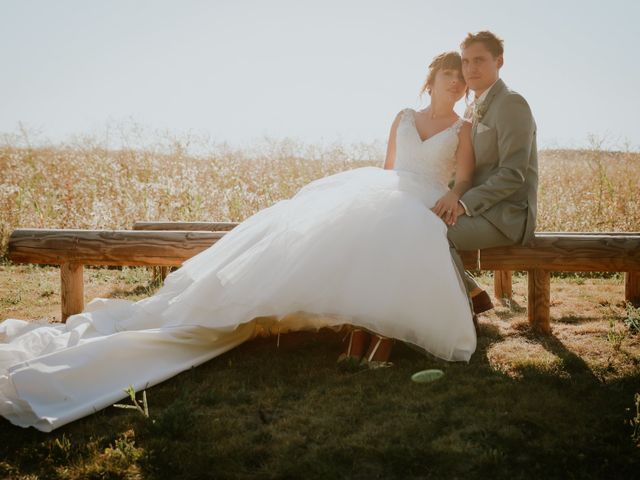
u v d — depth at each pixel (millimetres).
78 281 4125
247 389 2816
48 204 7074
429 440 2271
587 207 7402
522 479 1988
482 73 3469
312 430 2355
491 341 3588
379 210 3027
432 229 3023
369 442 2238
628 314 4035
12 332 3395
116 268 6031
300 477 2008
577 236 3660
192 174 7207
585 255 3598
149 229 5270
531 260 3646
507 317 4195
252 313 2939
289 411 2549
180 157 8195
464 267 3645
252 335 3578
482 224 3459
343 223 2986
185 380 2922
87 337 3217
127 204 6895
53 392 2551
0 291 4918
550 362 3137
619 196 7613
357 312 2811
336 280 2869
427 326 2896
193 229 5234
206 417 2480
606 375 2955
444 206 3369
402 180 3428
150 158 8289
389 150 4039
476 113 3580
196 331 3082
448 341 2979
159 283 5301
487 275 5738
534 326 3783
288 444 2223
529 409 2518
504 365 3139
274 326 3520
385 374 2971
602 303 4547
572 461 2074
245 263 3090
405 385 2830
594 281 5371
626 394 2682
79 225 6707
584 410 2508
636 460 2070
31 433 2381
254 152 9047
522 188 3582
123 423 2439
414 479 2010
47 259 4051
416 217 3021
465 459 2121
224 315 3041
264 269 3029
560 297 4746
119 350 2812
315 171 8719
